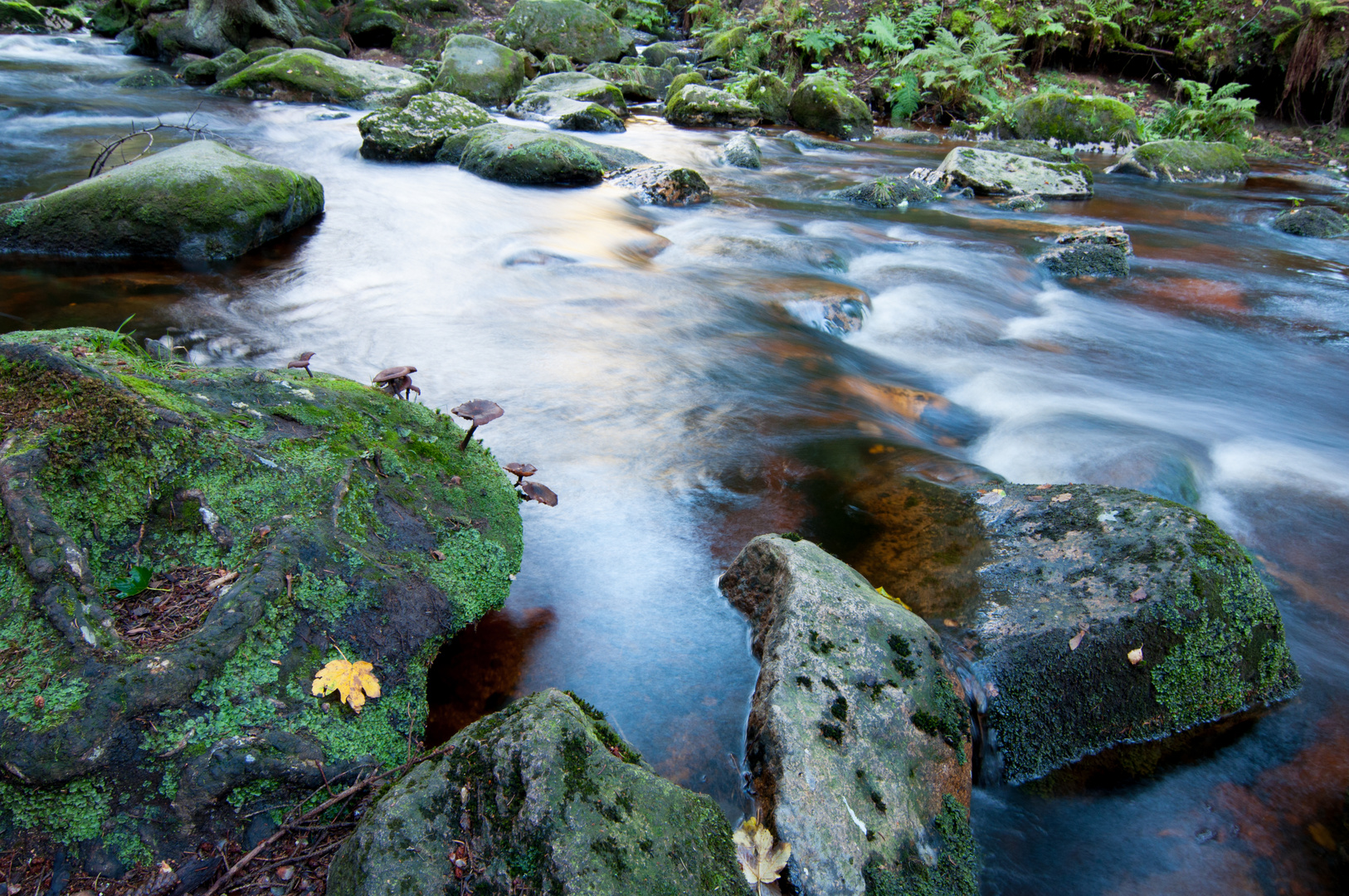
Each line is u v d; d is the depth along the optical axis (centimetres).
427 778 215
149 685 221
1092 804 305
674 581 385
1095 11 2088
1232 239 1191
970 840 275
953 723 295
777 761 263
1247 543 465
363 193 1068
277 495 289
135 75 1725
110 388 279
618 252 935
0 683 214
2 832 203
